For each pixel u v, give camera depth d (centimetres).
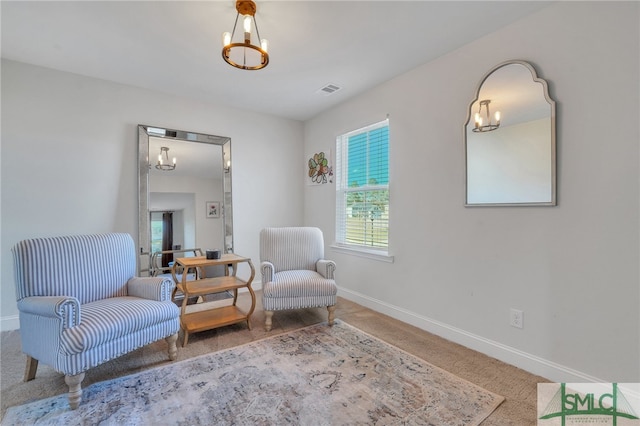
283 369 197
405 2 184
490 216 219
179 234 336
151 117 322
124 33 218
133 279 229
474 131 226
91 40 227
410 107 277
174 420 150
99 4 186
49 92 272
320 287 269
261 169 401
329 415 153
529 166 196
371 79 296
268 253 308
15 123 259
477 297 228
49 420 150
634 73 157
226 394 170
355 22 204
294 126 429
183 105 342
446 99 247
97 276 210
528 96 196
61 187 278
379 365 203
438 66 252
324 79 296
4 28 211
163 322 201
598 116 169
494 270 217
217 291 254
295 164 431
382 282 309
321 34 218
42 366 201
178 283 269
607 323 167
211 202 360
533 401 166
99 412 156
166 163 331
